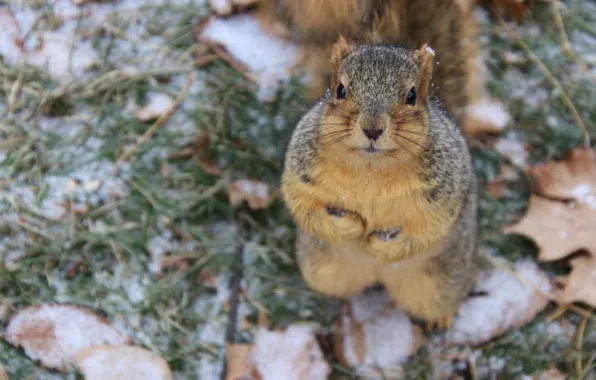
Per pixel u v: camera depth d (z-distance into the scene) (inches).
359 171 38.2
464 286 41.7
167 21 46.6
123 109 45.0
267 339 42.0
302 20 44.4
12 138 44.2
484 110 45.7
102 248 42.8
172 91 45.3
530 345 42.4
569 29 47.8
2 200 43.1
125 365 41.1
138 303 42.1
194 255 43.0
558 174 44.2
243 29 46.5
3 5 46.4
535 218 43.6
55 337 41.3
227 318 42.3
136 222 43.2
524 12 47.8
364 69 38.1
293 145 39.5
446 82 43.5
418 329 42.5
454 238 40.8
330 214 39.4
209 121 44.9
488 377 42.1
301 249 41.7
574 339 42.6
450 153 39.3
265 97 45.6
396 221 39.2
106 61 45.7
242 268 43.1
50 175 43.7
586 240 43.0
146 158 44.3
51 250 42.4
